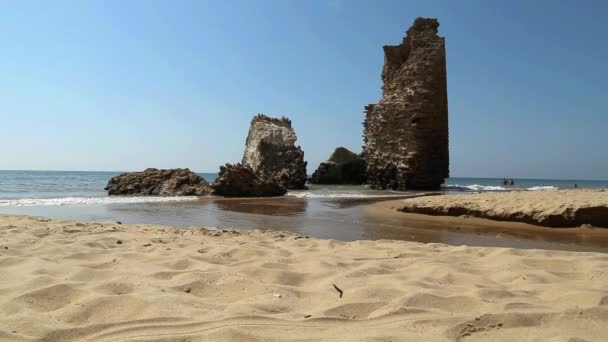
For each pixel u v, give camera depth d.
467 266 4.75
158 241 6.30
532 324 2.85
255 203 18.09
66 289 3.43
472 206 11.38
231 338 2.51
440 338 2.55
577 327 2.78
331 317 2.92
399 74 38.25
